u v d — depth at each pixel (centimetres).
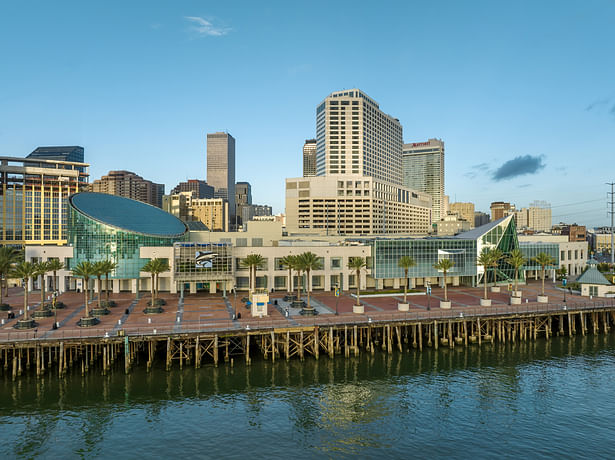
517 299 8875
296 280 11025
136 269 10350
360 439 4344
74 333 6269
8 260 8475
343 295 10138
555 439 4328
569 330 8288
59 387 5584
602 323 9088
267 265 10838
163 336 6178
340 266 11138
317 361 6656
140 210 12325
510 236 12044
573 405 5141
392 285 11794
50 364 6188
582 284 10081
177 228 12081
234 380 5872
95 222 10306
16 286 12206
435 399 5316
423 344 7631
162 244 10812
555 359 6856
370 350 7162
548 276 13588
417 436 4406
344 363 6600
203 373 6106
